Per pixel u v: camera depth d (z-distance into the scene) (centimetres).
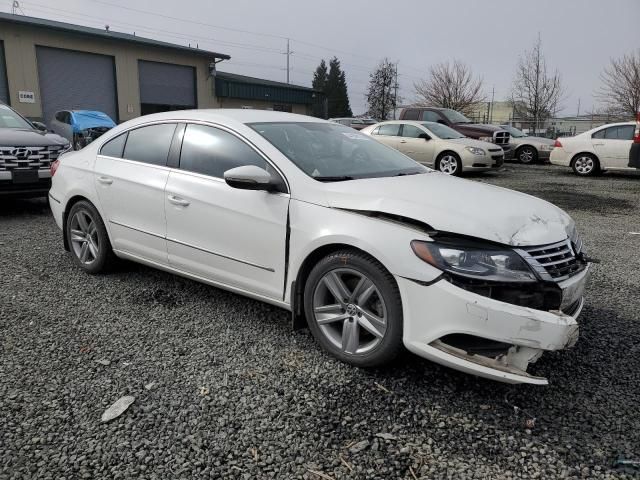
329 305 314
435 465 225
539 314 254
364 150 405
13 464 220
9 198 703
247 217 340
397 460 228
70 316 375
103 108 2756
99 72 2708
